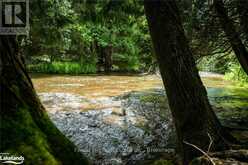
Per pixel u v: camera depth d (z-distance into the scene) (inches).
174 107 156.7
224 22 221.3
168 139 250.8
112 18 231.9
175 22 150.6
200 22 240.8
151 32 156.0
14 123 114.9
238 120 300.0
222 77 756.0
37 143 116.2
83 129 272.4
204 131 151.8
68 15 497.4
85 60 963.3
